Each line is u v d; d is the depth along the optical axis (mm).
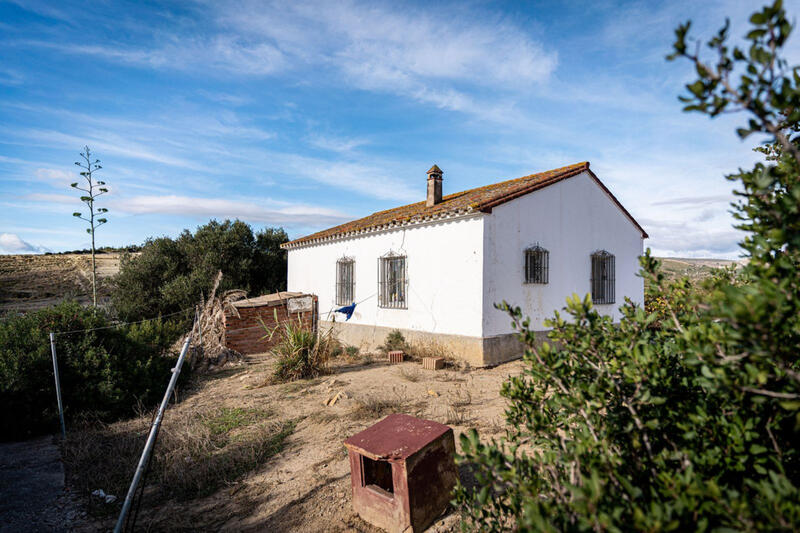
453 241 9531
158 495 4113
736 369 1661
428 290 10133
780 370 1554
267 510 3783
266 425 5773
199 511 3811
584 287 11180
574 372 2336
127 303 14836
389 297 11438
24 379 5879
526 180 11445
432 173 12258
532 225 9906
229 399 7305
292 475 4414
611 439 2049
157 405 6922
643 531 1425
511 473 1825
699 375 2203
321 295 14289
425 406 6199
